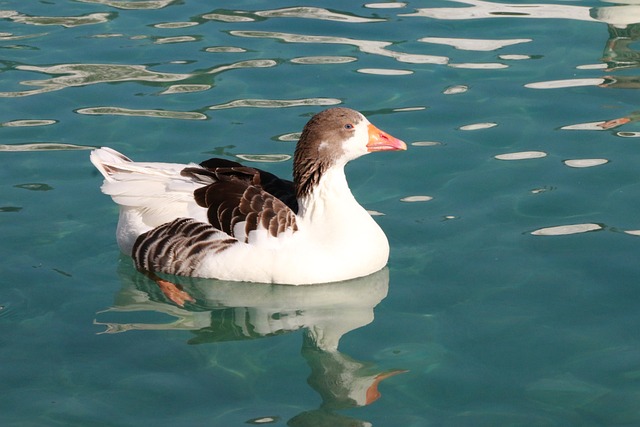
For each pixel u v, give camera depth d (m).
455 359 12.05
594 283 13.48
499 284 13.58
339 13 22.11
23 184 15.88
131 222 14.03
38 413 11.05
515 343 12.32
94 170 16.30
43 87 18.77
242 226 13.47
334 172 13.62
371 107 18.20
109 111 18.02
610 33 20.91
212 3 22.64
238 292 13.66
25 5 22.44
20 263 14.03
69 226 14.91
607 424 10.80
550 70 19.50
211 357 12.20
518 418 10.93
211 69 19.53
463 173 16.30
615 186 15.75
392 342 12.46
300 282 13.61
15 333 12.58
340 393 11.44
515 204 15.41
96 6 22.44
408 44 20.61
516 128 17.52
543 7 22.33
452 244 14.52
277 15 22.03
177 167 14.23
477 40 20.80
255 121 17.70
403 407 11.16
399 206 15.50
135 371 11.88
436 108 18.20
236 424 10.85
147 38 20.78
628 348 12.13
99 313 13.09
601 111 17.98
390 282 13.74
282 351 12.35
